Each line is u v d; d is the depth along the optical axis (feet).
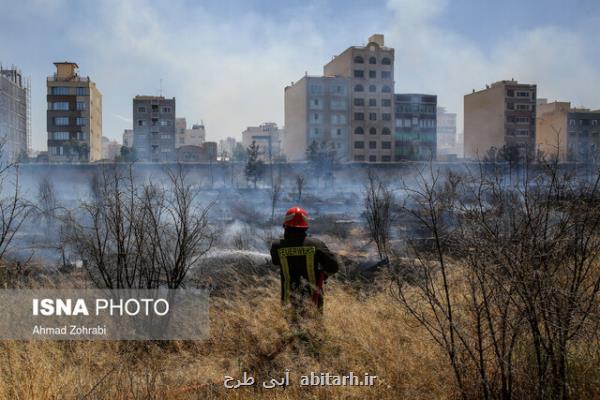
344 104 303.68
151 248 18.02
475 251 10.00
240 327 14.21
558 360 9.86
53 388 10.75
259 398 11.28
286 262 14.49
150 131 312.50
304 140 302.25
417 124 310.65
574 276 9.87
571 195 10.68
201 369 12.32
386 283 18.45
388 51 309.42
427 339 11.93
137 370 12.76
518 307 9.74
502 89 318.04
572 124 323.57
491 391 9.77
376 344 12.26
